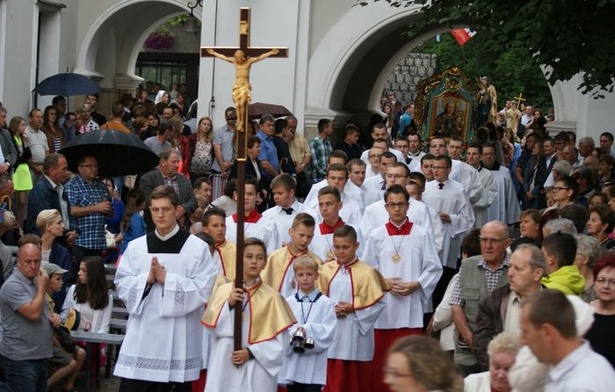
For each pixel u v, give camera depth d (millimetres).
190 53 42156
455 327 11117
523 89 41375
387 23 24328
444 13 18188
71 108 29203
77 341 12953
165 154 17297
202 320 10969
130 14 30500
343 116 25281
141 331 11289
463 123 25781
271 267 13008
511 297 9812
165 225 11258
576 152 20922
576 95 23672
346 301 12734
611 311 8891
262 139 20672
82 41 28844
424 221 15219
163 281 11156
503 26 17250
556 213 13266
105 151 17469
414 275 14039
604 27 17125
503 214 20594
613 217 12539
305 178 21859
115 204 18078
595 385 6500
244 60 10656
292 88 24734
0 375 12305
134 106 24594
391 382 6328
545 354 6633
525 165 24016
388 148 19906
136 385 11367
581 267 10242
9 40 24922
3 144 20094
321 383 11797
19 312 11812
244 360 10797
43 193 15422
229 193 15734
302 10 24656
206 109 25094
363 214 15555
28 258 11820
